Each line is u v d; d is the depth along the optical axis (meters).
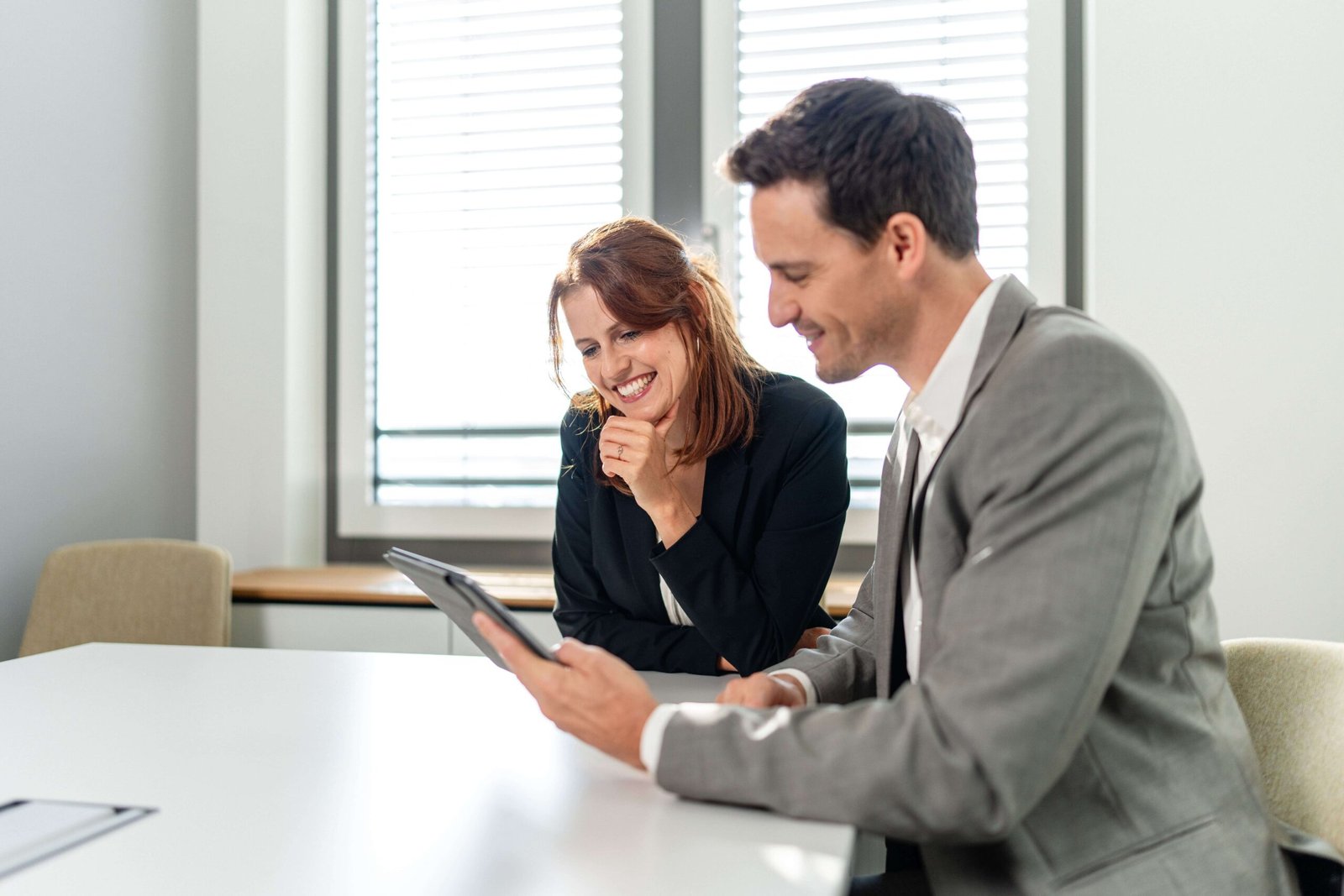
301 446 2.81
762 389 1.59
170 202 2.72
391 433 2.89
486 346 2.84
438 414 2.86
